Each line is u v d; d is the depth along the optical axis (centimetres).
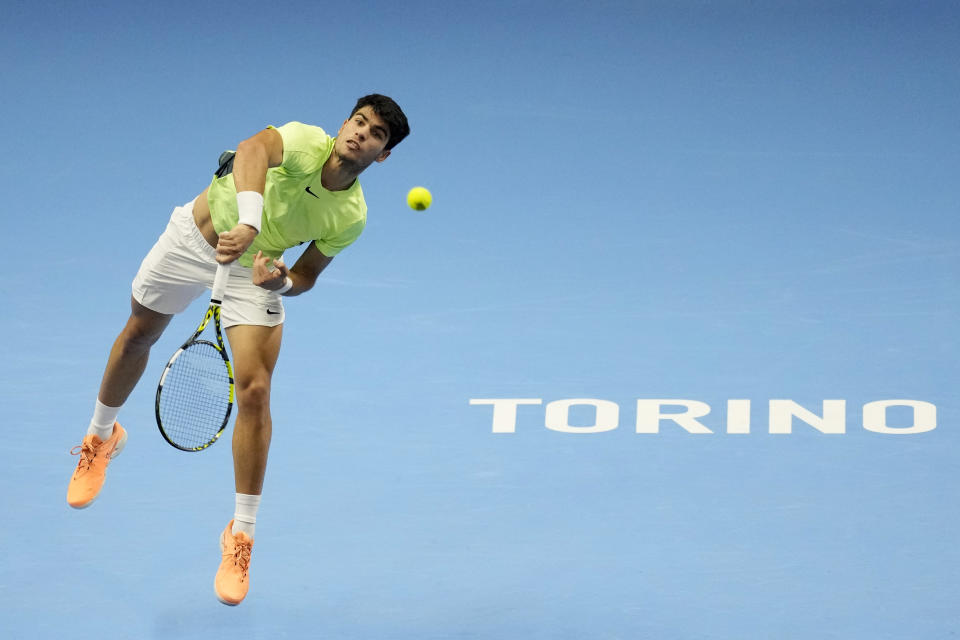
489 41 4081
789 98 3703
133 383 1842
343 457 2103
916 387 2281
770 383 2309
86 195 3103
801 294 2653
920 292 2639
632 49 4047
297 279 1748
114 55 3888
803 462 2066
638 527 1902
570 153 3406
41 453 2098
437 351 2452
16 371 2352
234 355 1683
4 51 3881
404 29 4150
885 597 1723
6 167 3228
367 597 1750
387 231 2995
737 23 4216
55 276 2723
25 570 1802
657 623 1680
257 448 1683
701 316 2575
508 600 1738
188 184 3169
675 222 3025
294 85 3709
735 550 1841
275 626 1689
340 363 2409
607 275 2770
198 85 3706
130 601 1739
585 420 2206
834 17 4228
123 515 1944
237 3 4306
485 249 2906
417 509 1958
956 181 3177
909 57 3922
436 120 3575
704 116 3609
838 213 3034
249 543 1692
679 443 2131
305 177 1661
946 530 1877
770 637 1642
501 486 2017
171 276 1736
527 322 2566
